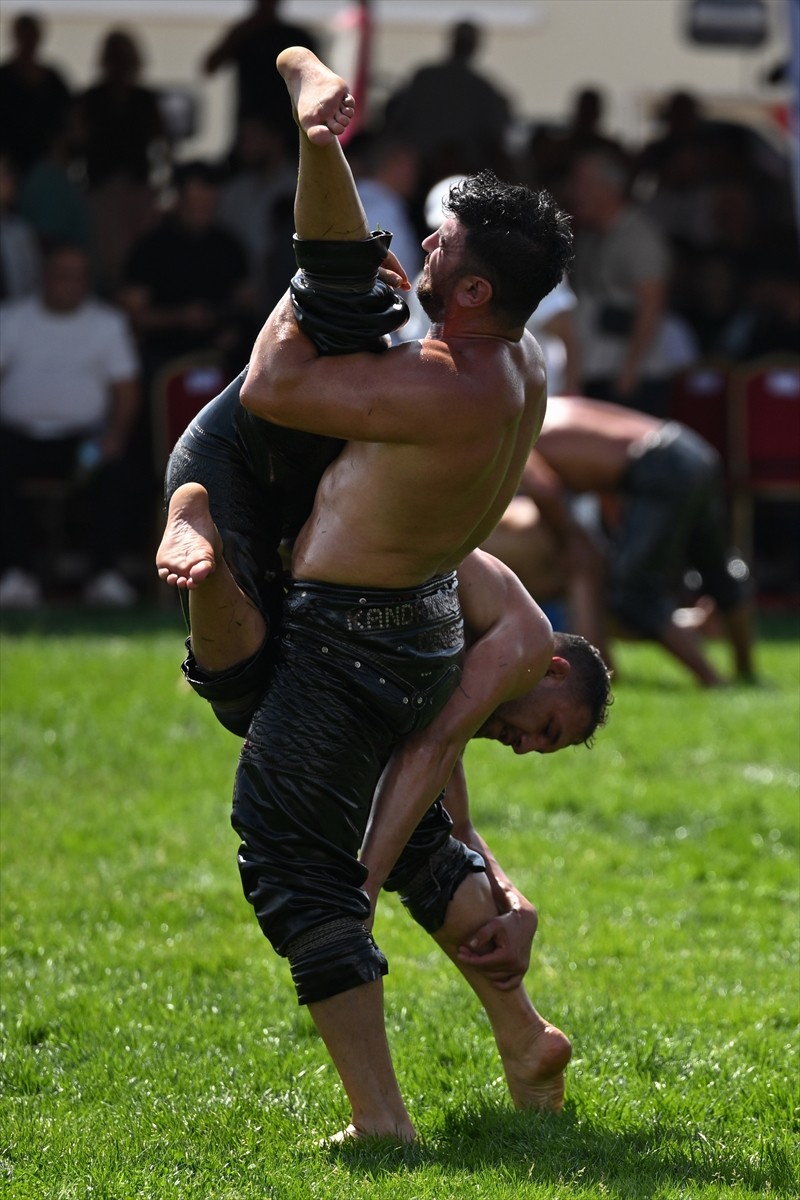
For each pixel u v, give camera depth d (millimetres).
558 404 33438
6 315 40719
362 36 42156
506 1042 13555
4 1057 14430
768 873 21328
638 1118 13375
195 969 17109
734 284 46812
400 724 12250
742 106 52156
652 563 32750
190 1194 11422
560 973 17234
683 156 47844
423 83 45625
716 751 27328
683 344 44562
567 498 33125
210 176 42594
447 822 13320
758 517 45750
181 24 49656
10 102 44344
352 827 12133
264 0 45094
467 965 13430
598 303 42844
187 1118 13000
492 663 12727
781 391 43219
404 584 12047
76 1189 11477
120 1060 14445
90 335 40750
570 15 51781
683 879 20984
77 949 17453
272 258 40281
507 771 25641
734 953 18109
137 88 45719
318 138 10844
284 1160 12133
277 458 12195
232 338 42500
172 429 41469
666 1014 15977
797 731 28766
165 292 42594
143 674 30703
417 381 11359
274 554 12531
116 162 45688
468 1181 11555
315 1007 12094
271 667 12266
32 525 42531
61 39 49938
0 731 26500
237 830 12188
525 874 20766
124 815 22609
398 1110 12367
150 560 43062
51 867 20344
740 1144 12789
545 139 46469
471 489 11648
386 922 18797
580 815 23719
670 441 32844
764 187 49281
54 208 42938
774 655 37812
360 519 11836
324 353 11469
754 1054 14930
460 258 11586
